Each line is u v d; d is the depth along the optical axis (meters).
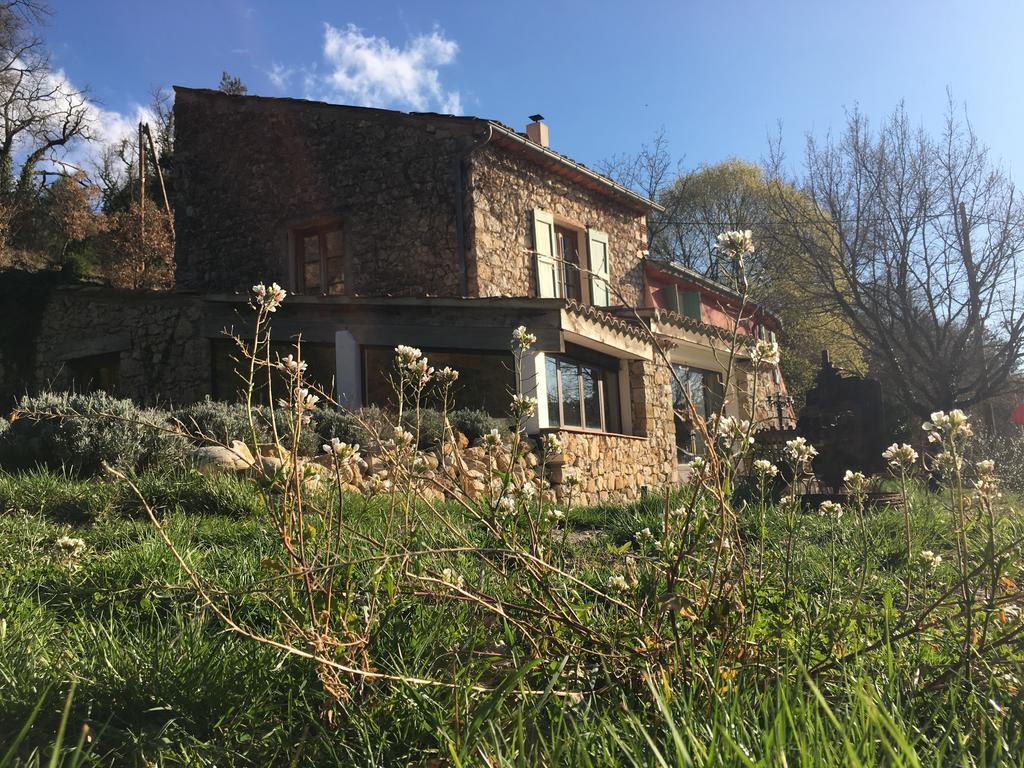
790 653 2.61
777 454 9.75
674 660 2.53
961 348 20.58
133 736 2.34
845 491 8.81
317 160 15.90
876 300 21.56
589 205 17.81
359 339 12.79
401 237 14.95
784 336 28.81
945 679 2.45
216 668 2.67
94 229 34.47
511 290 15.13
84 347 15.61
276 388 13.40
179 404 14.31
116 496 6.46
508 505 3.11
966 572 2.57
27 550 4.94
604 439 12.95
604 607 3.17
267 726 2.56
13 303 16.42
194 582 2.56
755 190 39.34
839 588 3.75
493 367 12.70
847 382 10.16
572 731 2.23
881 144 21.67
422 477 3.02
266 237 16.23
